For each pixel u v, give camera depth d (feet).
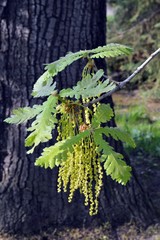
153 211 17.58
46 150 6.66
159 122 33.71
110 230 16.58
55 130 15.46
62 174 7.14
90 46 16.24
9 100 15.98
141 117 35.19
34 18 15.61
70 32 15.87
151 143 26.94
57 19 15.70
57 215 16.34
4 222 16.17
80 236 16.22
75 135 7.05
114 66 41.75
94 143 6.82
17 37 15.71
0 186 16.30
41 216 16.26
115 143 16.96
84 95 6.82
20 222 16.12
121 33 39.63
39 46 15.70
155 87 37.27
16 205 16.16
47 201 16.26
